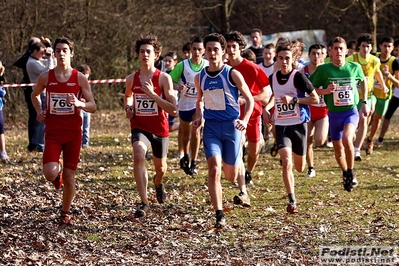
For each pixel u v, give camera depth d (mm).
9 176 19469
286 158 14680
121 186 18234
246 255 11562
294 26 59438
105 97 44969
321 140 18344
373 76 22281
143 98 14328
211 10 56594
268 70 21797
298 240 12445
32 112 24625
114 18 44250
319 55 19172
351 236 12625
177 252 11883
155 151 14750
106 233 13320
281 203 16141
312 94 14773
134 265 11086
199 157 24062
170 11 47688
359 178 19922
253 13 58062
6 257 11539
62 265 11086
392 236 12500
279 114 15039
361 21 57188
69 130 13727
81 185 18312
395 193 17375
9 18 38812
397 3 43938
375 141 28453
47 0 40125
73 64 42406
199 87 13906
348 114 16844
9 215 14703
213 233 13148
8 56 38062
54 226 13844
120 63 45312
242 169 15562
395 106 26844
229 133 13477
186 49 24422
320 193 17484
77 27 42625
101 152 25016
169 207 15570
